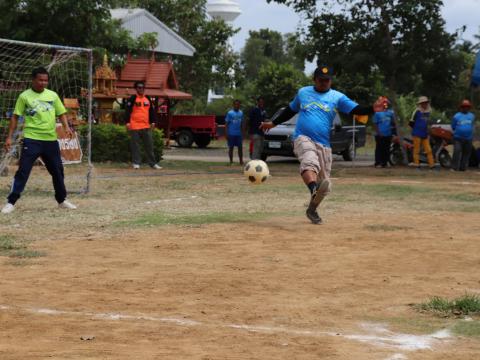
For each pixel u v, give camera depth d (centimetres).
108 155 2992
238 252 1059
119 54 4600
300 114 1351
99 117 3950
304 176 1323
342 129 3559
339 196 1820
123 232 1230
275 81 5872
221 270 936
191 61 6238
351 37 3197
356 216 1457
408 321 711
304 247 1104
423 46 3167
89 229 1260
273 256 1030
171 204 1630
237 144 3008
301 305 765
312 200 1316
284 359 584
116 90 4247
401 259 1020
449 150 3538
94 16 3888
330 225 1327
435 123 3391
